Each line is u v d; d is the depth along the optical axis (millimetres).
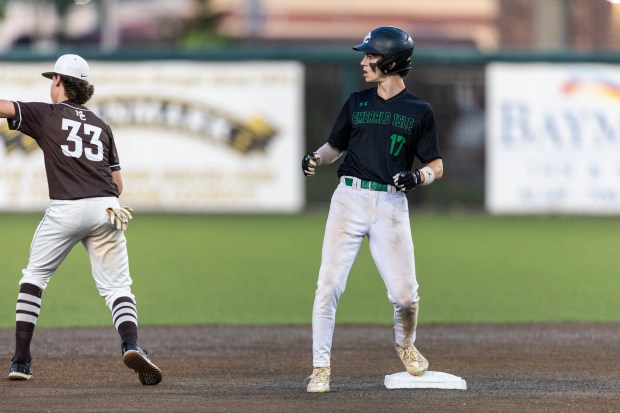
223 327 37750
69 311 41094
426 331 37031
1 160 80812
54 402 24547
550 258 60281
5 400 24750
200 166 82938
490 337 35750
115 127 82312
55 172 26578
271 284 49500
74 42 146625
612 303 44688
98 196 26609
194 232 72375
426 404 24609
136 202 82812
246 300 44750
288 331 36906
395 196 25688
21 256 58156
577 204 83500
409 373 26938
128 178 82688
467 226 77625
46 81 81500
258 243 66250
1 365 29641
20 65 81375
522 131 83688
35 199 81125
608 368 30109
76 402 24547
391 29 25781
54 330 36531
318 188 85750
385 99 25875
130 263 56469
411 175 25078
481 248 64875
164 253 60969
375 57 25656
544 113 83500
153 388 26469
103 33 131375
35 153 80938
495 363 30875
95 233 26859
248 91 82875
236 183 83188
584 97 83125
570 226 78125
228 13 140250
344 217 25719
